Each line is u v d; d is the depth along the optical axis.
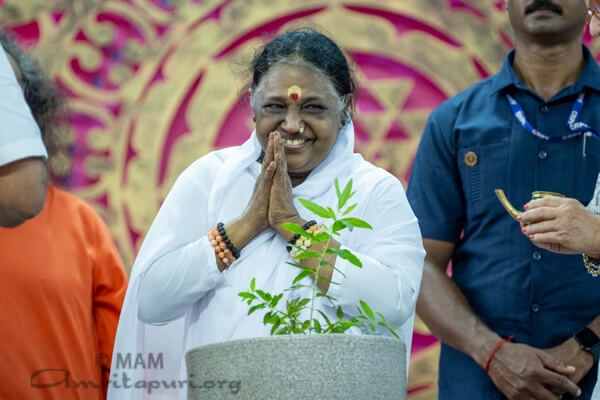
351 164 5.50
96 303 6.39
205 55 8.86
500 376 6.24
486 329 6.40
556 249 5.45
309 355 4.01
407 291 5.14
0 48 4.60
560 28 6.66
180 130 8.79
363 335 4.07
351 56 8.75
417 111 8.62
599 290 6.41
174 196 5.45
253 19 8.85
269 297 4.54
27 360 5.84
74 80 8.84
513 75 6.87
